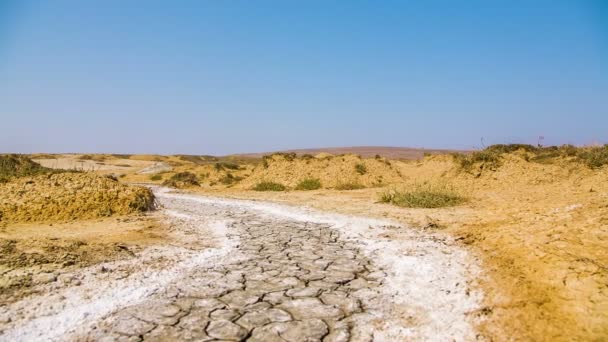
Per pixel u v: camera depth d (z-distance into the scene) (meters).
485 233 8.48
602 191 12.55
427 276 6.39
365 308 5.20
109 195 13.70
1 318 4.66
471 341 4.26
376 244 8.72
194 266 7.09
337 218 12.45
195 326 4.64
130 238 9.25
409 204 14.29
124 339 4.30
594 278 4.75
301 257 7.75
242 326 4.65
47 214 11.82
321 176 26.36
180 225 11.43
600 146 18.34
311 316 4.95
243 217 13.17
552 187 15.49
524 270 5.80
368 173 26.48
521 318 4.53
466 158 20.52
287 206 15.95
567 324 4.19
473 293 5.50
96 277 6.21
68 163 56.50
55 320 4.71
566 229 6.83
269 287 6.00
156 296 5.57
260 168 29.11
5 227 10.39
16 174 16.02
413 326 4.66
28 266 6.33
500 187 17.39
